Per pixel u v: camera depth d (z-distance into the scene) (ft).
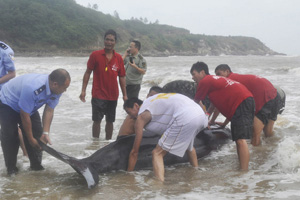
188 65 96.37
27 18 367.66
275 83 42.63
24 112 12.20
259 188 11.73
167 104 13.00
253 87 17.56
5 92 12.86
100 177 13.24
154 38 530.27
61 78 12.07
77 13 441.68
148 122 13.25
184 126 12.69
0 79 14.97
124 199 11.02
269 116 17.87
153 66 92.48
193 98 15.89
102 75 18.78
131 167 13.94
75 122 23.71
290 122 21.61
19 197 11.25
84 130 21.52
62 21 395.34
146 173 13.76
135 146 13.47
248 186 11.98
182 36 629.92
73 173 13.74
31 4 391.24
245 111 14.44
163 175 12.98
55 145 18.06
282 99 19.36
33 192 11.68
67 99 34.50
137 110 14.38
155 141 15.19
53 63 129.49
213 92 15.08
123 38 451.53
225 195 11.16
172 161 15.14
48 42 365.61
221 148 18.10
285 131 20.25
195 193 11.43
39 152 13.96
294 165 13.93
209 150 17.13
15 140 13.26
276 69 67.31
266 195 11.04
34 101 12.23
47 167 14.52
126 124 16.03
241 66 84.69
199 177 13.29
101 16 485.56
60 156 11.83
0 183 12.59
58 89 12.28
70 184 12.48
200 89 15.20
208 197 11.02
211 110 18.71
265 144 18.07
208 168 14.61
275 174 13.23
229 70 18.34
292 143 15.69
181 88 15.71
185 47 583.99
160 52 484.74
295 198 10.71
